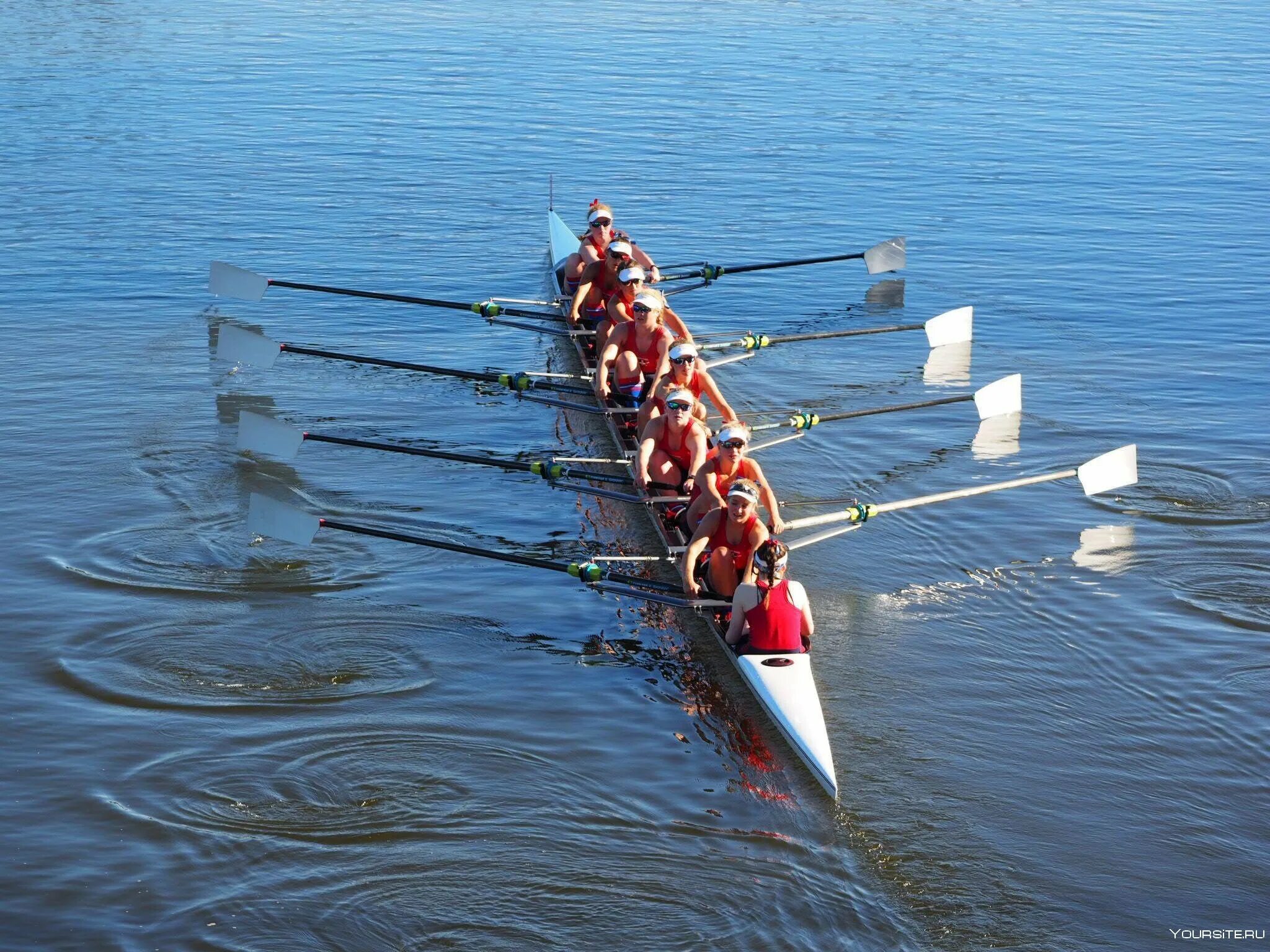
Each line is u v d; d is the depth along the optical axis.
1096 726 13.81
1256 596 16.27
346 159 38.84
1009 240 32.66
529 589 16.81
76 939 10.64
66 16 60.53
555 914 11.06
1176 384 23.56
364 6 65.12
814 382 24.47
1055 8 69.19
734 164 39.31
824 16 64.56
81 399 22.44
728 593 15.28
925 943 10.77
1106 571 17.05
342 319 27.30
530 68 51.56
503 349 26.12
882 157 40.22
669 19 62.88
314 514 18.62
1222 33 62.56
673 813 12.41
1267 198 36.19
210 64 51.16
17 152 38.38
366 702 14.07
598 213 26.22
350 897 11.20
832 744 13.50
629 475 19.19
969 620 15.98
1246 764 13.17
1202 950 10.70
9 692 13.91
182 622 15.49
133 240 31.38
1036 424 22.00
